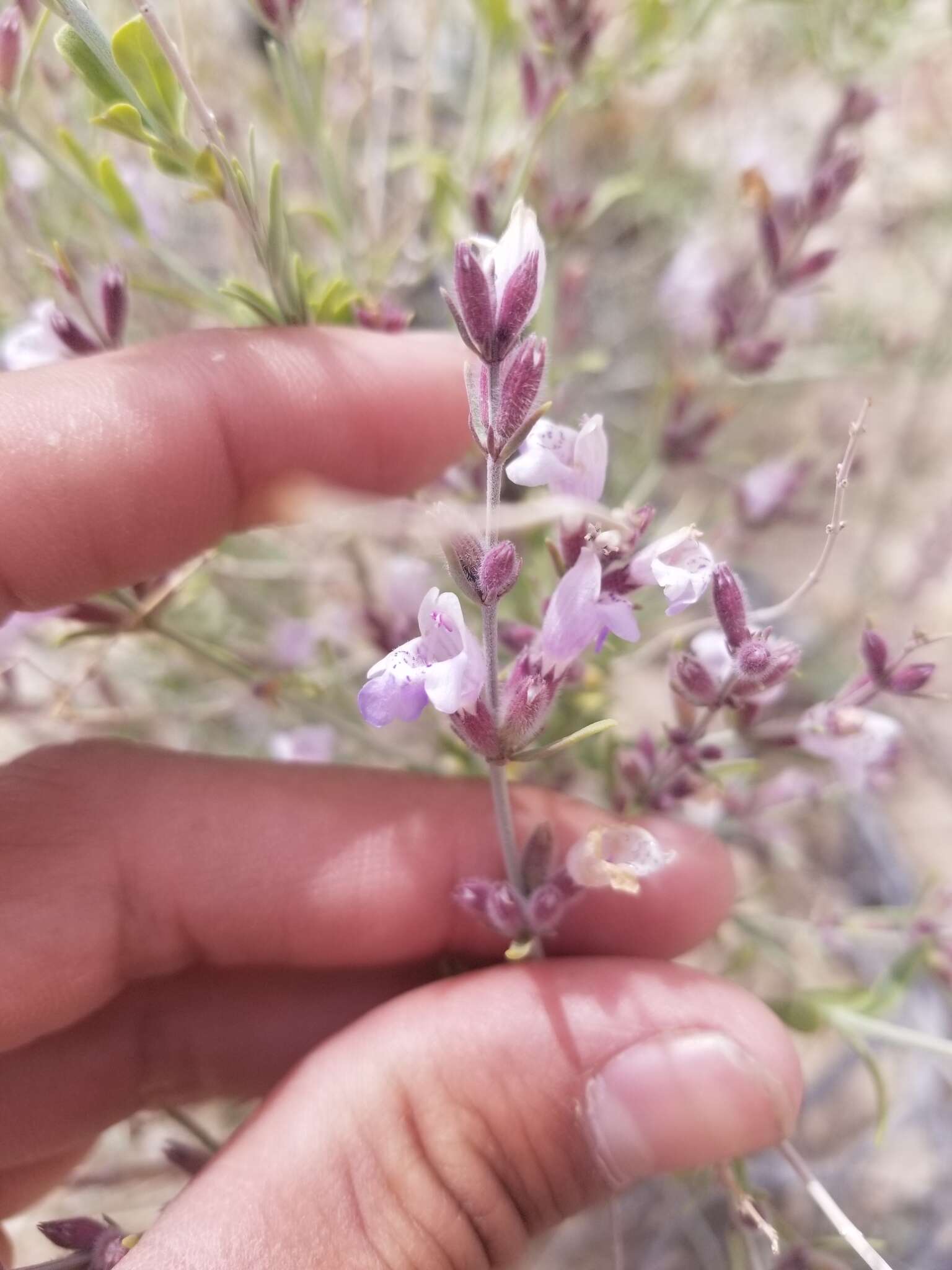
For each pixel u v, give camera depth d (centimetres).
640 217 14
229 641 11
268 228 8
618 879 6
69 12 6
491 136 11
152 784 8
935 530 13
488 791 8
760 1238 11
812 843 13
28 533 7
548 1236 10
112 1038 8
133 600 8
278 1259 6
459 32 14
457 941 8
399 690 5
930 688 13
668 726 7
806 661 13
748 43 14
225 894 8
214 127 6
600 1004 7
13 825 7
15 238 10
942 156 15
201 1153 8
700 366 12
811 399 15
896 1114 12
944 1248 12
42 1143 8
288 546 11
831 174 9
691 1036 7
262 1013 8
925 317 14
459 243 5
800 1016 8
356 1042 7
